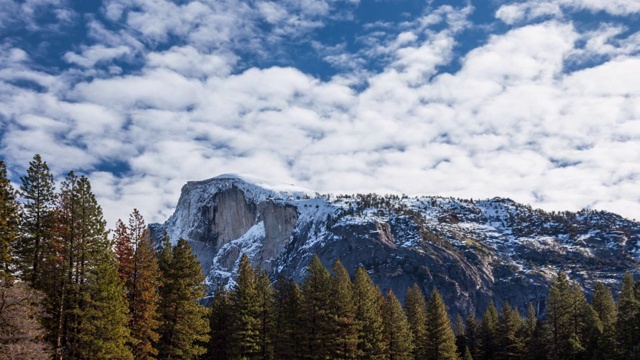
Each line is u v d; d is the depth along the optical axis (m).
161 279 58.66
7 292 34.75
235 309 73.88
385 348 78.94
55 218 44.47
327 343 69.69
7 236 40.56
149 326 54.06
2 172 41.34
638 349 71.19
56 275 43.97
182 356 60.03
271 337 75.06
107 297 45.16
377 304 83.88
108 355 44.81
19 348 33.88
